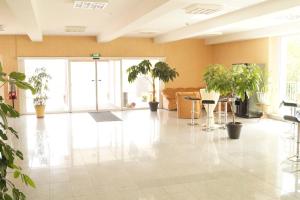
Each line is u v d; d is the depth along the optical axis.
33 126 8.80
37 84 10.29
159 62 11.47
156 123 9.16
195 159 5.48
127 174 4.73
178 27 9.32
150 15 5.51
